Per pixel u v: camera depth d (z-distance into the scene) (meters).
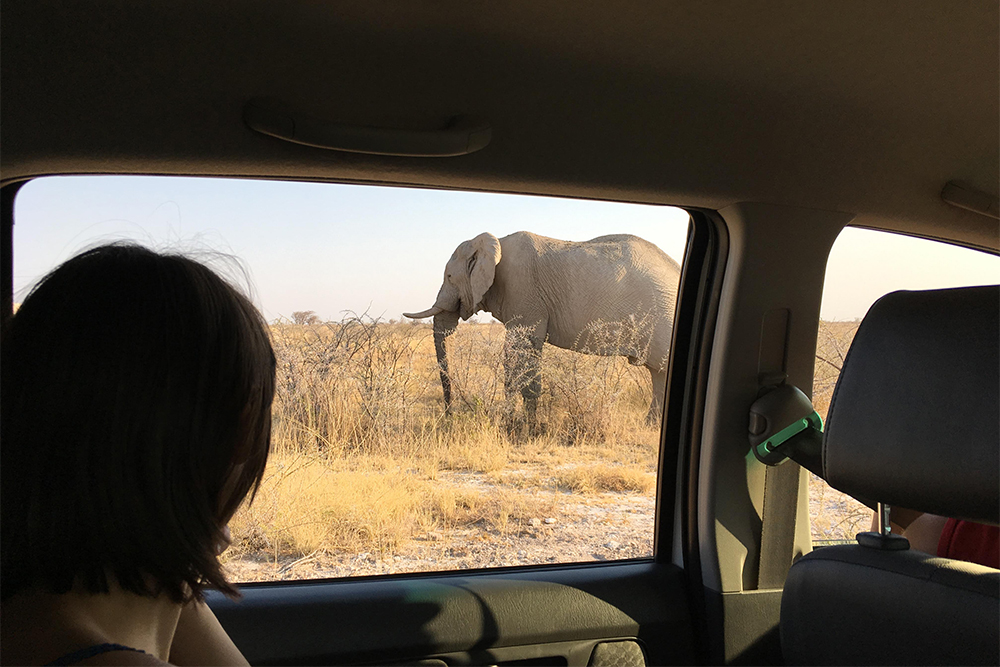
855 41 1.64
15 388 0.67
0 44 1.27
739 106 1.80
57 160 1.44
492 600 1.94
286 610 1.79
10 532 0.67
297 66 1.45
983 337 1.20
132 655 0.62
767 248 2.11
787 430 2.07
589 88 1.66
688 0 1.46
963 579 1.19
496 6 1.41
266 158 1.57
